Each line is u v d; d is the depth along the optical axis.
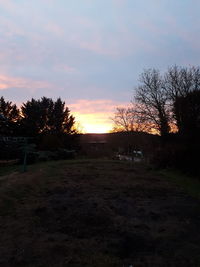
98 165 18.88
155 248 5.16
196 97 16.02
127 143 40.78
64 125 43.19
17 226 6.21
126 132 41.62
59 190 10.23
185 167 16.05
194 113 15.88
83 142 45.12
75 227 6.23
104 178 13.38
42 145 28.38
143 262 4.59
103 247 5.15
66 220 6.70
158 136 25.31
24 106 40.25
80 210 7.57
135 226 6.36
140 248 5.16
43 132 37.00
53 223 6.47
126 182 12.45
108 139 45.06
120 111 43.56
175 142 18.97
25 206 7.89
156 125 25.64
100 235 5.76
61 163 19.28
